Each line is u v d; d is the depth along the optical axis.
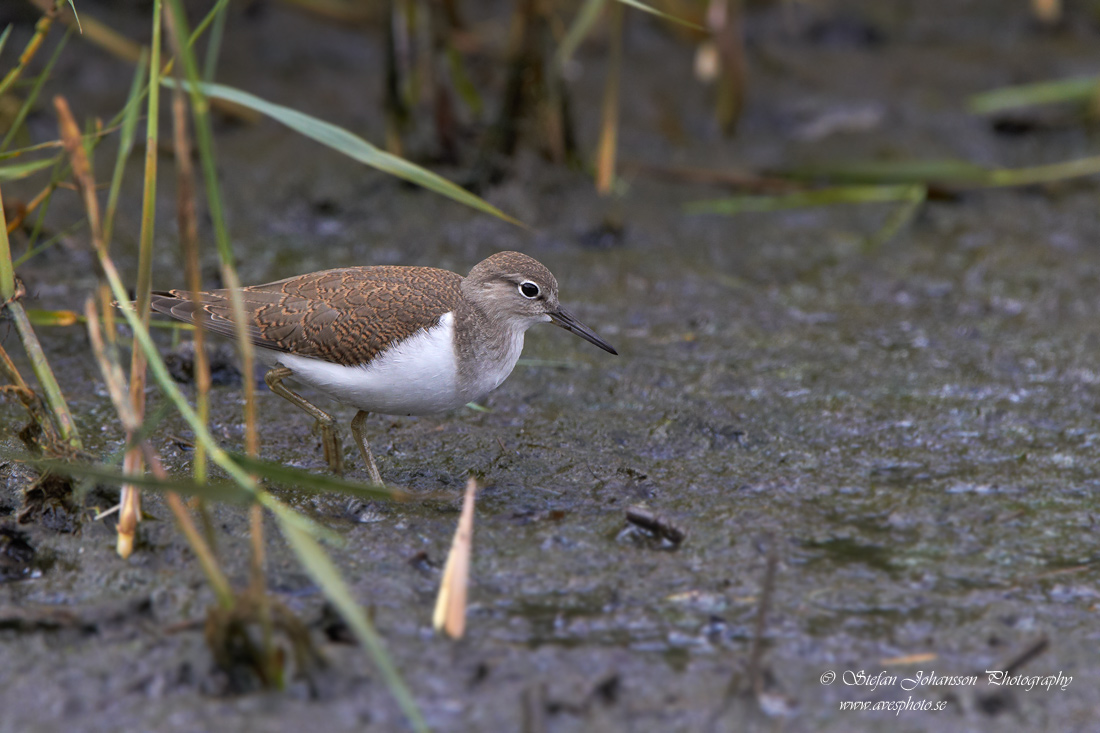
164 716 7.58
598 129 19.53
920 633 8.65
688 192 18.33
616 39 16.34
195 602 8.70
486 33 21.14
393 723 7.60
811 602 9.00
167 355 12.62
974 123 20.30
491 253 16.34
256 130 18.91
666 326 14.59
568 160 17.70
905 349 14.02
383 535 9.79
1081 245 16.92
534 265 11.45
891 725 7.73
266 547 9.48
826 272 16.23
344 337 10.10
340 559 9.40
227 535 9.60
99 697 7.74
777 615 8.83
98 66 19.56
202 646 7.99
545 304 11.48
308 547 7.67
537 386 12.88
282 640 8.03
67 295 14.19
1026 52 22.80
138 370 8.94
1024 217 17.81
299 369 10.35
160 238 15.95
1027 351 13.88
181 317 10.30
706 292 15.54
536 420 12.09
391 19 16.92
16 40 19.56
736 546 9.78
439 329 10.21
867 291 15.67
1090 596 9.14
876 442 11.82
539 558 9.56
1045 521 10.29
